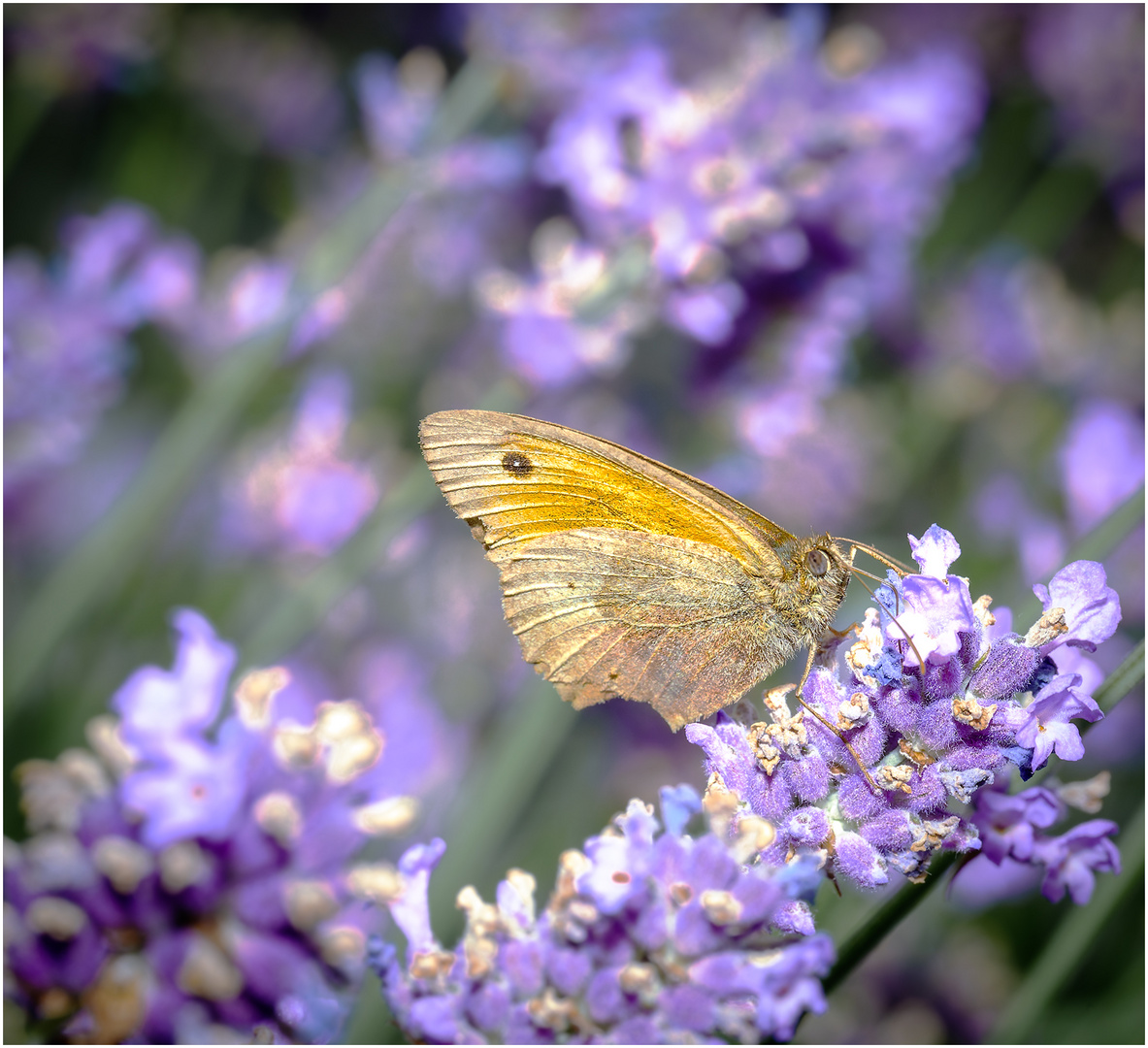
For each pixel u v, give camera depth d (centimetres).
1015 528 32
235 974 23
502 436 26
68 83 32
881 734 24
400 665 30
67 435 30
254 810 23
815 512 32
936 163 29
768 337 29
